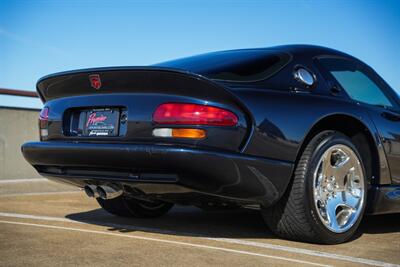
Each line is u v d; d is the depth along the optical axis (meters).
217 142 2.44
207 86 2.44
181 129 2.44
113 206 3.48
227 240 2.78
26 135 5.61
